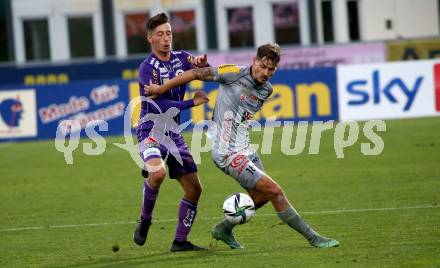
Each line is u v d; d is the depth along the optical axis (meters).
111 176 51.25
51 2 93.00
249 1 92.50
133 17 92.81
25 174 53.50
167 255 29.98
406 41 78.50
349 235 31.84
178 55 31.30
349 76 68.94
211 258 29.00
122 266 28.47
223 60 79.06
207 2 92.19
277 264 27.50
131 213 39.28
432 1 96.06
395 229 32.50
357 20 94.69
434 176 45.00
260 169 30.17
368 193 41.19
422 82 69.12
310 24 92.75
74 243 33.06
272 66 28.80
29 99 69.75
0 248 32.62
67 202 43.06
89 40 93.62
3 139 70.00
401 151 54.44
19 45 93.50
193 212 30.70
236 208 29.69
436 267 26.25
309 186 44.25
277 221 35.41
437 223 33.25
